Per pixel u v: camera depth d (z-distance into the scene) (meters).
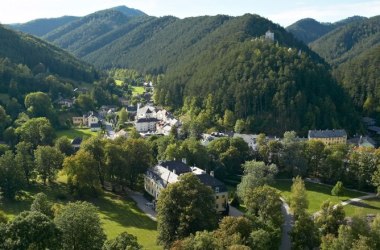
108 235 118.31
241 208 146.25
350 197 164.12
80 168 146.38
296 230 108.81
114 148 157.50
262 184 142.75
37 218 79.50
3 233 77.12
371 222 122.62
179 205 109.06
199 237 86.50
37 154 161.88
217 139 197.88
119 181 167.38
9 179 143.25
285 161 186.38
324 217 115.50
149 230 124.62
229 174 183.50
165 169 151.25
